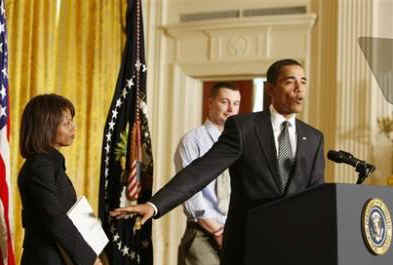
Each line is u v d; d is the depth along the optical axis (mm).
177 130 6883
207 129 4238
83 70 5980
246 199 2477
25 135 2920
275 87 2559
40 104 2947
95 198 5988
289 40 6520
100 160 6051
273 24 6504
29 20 5301
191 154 4164
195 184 2365
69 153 5793
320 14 6453
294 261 1850
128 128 6145
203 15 6871
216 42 6754
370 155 6035
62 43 5824
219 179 4062
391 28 6223
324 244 1775
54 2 5598
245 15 6699
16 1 5223
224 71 6711
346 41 6258
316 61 6434
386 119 6004
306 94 6422
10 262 3980
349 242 1768
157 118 6914
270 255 1918
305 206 1834
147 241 6070
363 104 6125
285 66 2541
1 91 4223
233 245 2482
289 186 2453
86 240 2797
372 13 6219
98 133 6051
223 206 4055
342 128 6176
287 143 2531
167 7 7023
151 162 6125
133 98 6242
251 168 2479
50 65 5477
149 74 6953
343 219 1764
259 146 2492
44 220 2738
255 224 1969
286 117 2574
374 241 1809
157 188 6840
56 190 2828
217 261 3996
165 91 6949
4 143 4117
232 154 2473
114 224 5930
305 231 1828
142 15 6742
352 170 6020
